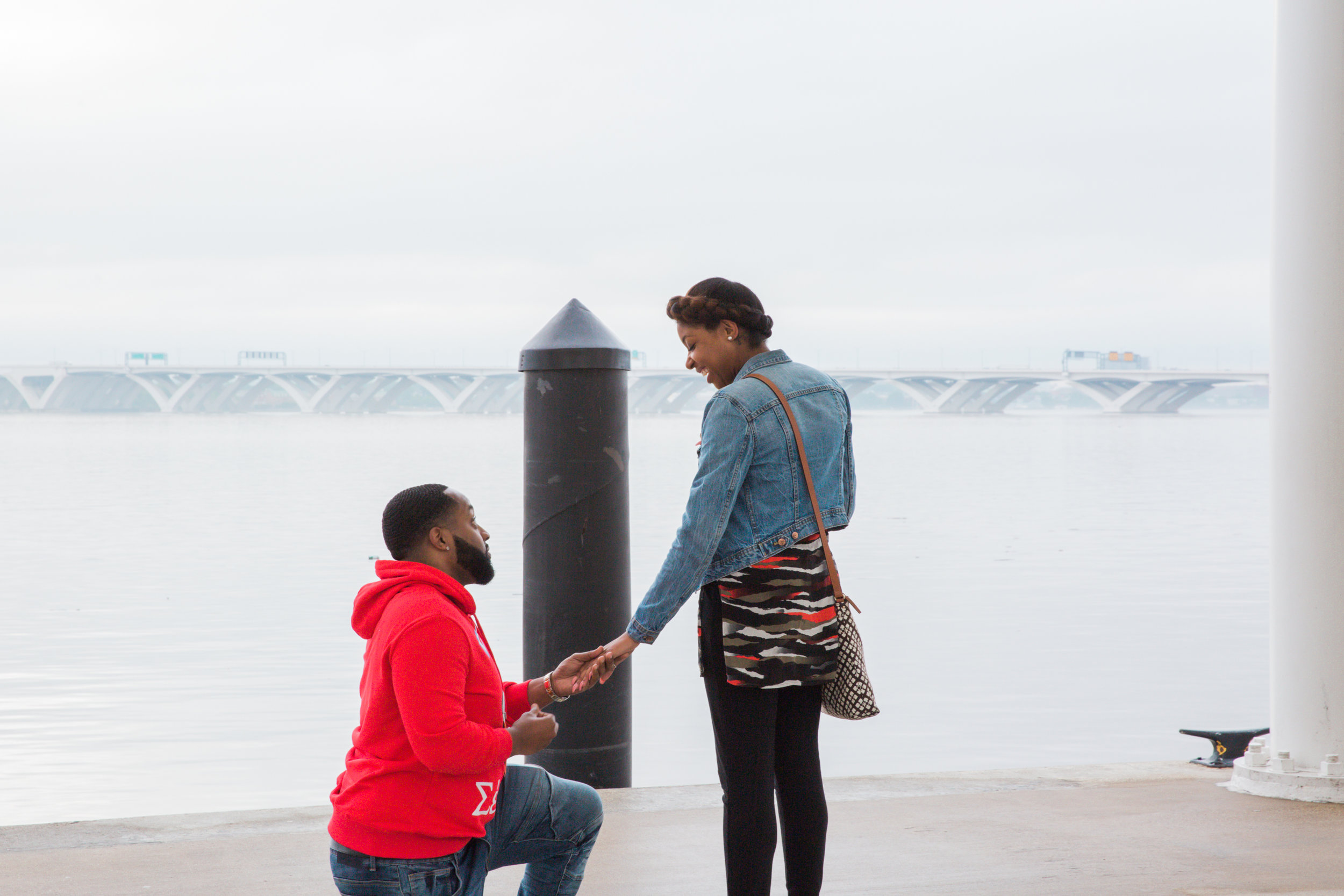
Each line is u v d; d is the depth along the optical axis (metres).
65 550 21.11
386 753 2.12
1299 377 3.86
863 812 3.88
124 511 30.92
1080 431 126.50
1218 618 12.76
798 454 2.57
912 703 8.59
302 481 43.94
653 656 10.67
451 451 72.12
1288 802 3.90
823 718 8.15
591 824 2.48
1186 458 64.12
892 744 7.40
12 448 80.25
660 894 3.11
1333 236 3.75
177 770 6.90
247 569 17.95
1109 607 13.57
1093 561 18.69
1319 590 3.88
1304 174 3.82
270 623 12.80
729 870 2.57
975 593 14.80
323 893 3.10
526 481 4.19
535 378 4.11
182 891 3.11
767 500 2.55
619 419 4.15
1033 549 20.55
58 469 54.19
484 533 2.28
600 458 4.11
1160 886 3.15
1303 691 3.95
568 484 4.09
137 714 8.41
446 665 2.06
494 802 2.19
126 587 15.90
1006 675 9.66
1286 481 3.95
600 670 2.52
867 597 14.53
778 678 2.52
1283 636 4.00
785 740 2.65
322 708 8.59
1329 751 3.93
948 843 3.53
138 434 113.94
